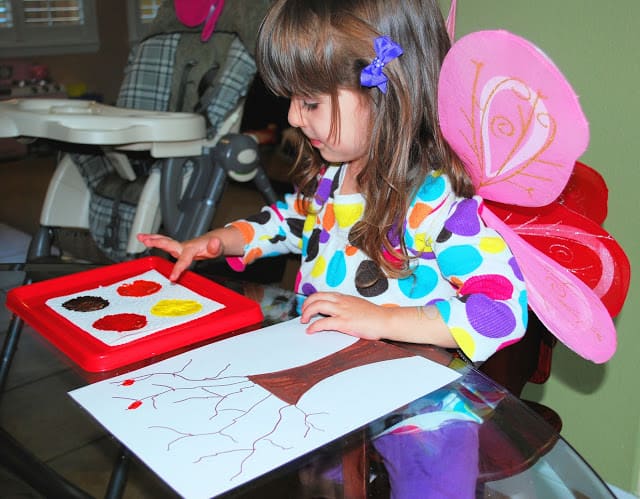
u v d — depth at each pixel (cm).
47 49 404
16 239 252
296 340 71
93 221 168
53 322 74
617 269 83
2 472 52
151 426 55
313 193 101
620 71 105
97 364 65
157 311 77
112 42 429
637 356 116
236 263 102
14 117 139
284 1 81
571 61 110
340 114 81
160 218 158
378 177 84
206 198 152
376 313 73
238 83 159
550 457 55
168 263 93
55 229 171
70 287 86
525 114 63
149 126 137
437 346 72
